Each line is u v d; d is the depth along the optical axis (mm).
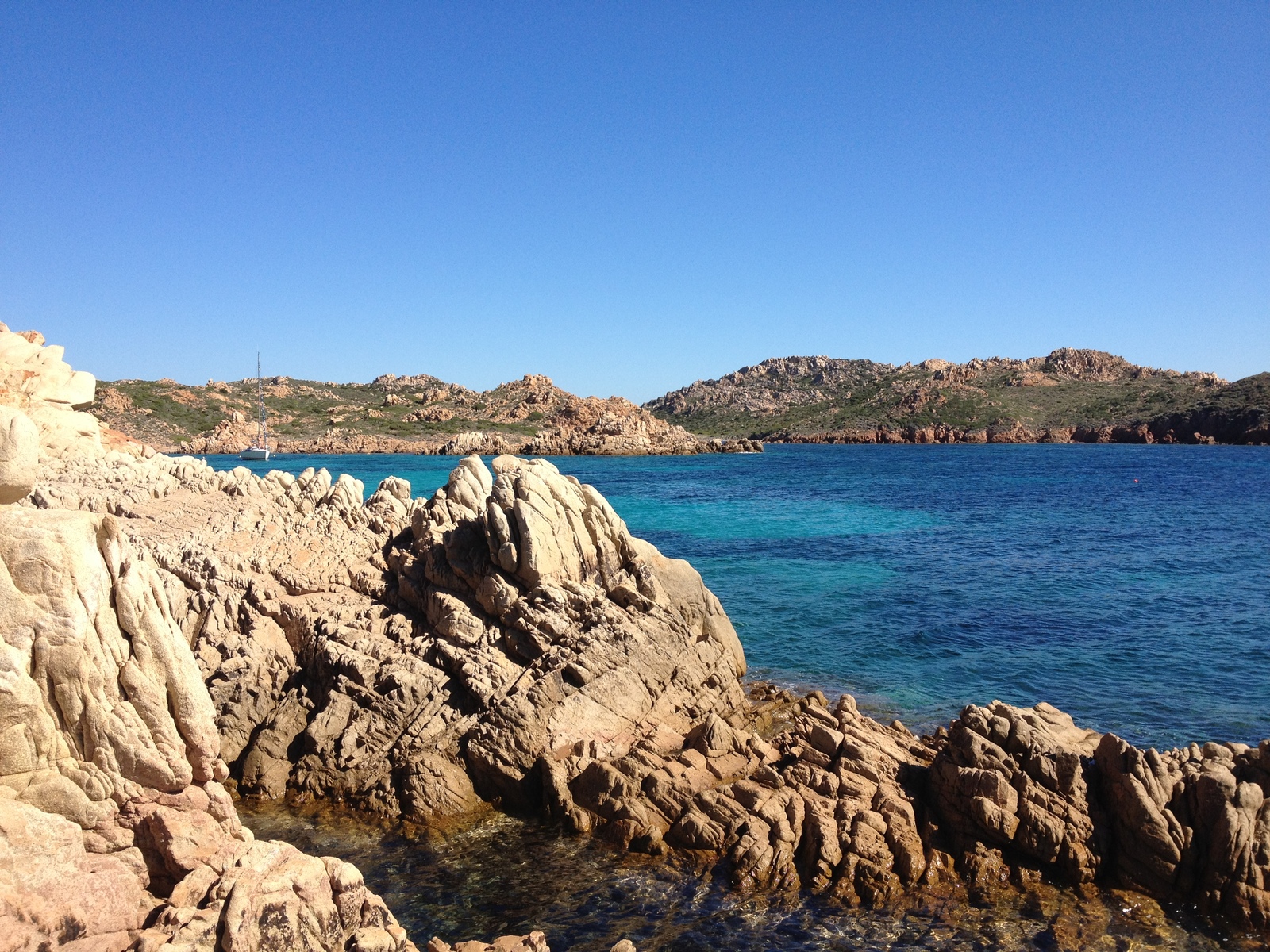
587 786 17000
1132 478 109812
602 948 12836
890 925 13500
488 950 10938
